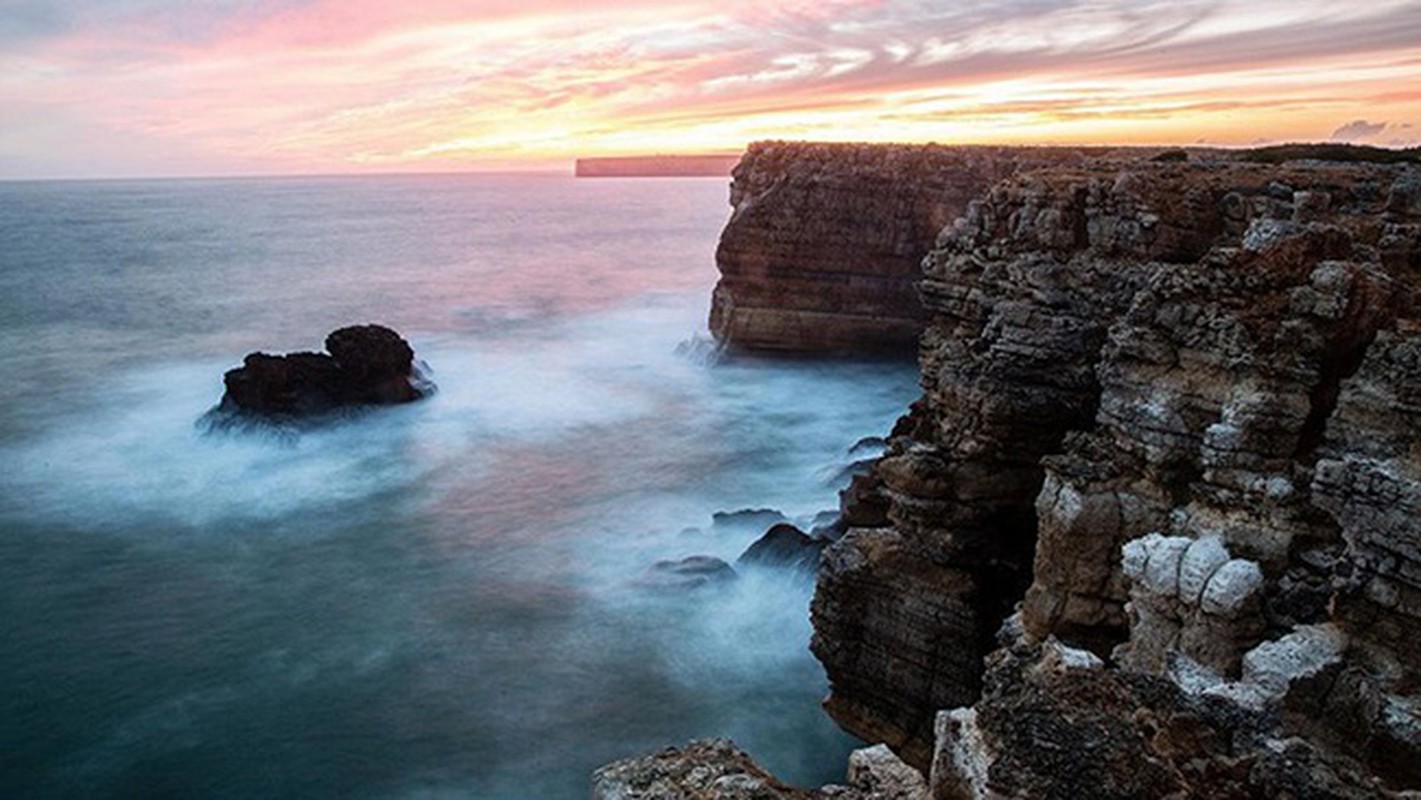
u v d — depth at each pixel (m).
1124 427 21.28
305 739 30.72
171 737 30.91
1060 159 66.88
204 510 49.56
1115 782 9.83
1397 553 15.91
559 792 28.06
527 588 40.53
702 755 12.95
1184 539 18.52
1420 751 15.02
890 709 26.81
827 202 71.81
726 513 45.12
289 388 60.25
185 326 100.38
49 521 48.03
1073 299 26.20
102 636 37.09
